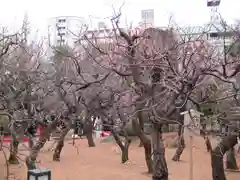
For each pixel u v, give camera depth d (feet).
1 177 44.06
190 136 37.09
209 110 46.03
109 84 42.98
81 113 51.44
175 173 49.01
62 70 49.21
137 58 33.17
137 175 48.37
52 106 51.08
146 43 35.65
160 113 33.76
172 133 80.07
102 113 47.37
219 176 39.63
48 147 67.41
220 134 42.83
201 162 57.11
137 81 33.27
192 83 29.71
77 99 48.39
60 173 48.83
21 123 44.93
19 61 52.34
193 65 34.04
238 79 35.58
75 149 69.92
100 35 58.54
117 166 54.34
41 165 53.47
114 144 76.95
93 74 41.22
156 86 33.63
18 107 46.52
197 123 37.06
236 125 37.27
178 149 57.93
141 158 61.36
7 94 42.93
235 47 35.06
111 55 39.45
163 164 36.65
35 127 57.00
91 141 74.33
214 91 43.42
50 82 55.83
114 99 45.98
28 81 47.16
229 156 53.57
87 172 49.78
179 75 30.19
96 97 45.27
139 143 77.05
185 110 37.86
